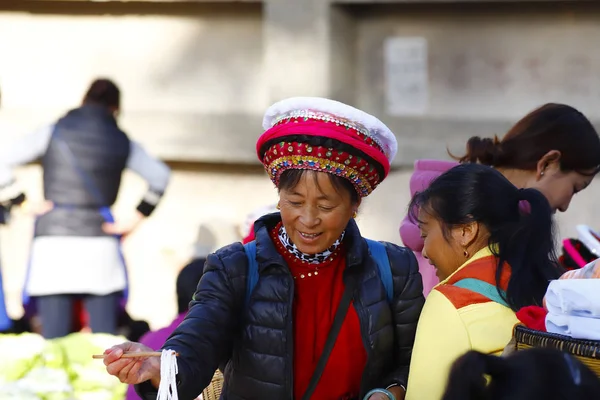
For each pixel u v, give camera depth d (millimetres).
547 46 10148
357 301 3836
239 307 3811
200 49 11227
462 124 10344
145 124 11102
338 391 3859
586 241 5098
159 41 11320
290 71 10539
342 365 3836
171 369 3348
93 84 8867
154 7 11258
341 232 3771
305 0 10438
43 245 8672
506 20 10242
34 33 11562
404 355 3955
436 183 3943
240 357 3811
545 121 4879
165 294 11281
